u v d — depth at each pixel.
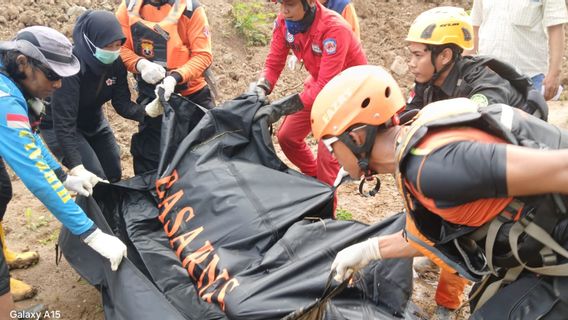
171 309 2.89
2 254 3.01
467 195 1.76
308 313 2.57
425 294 3.85
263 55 7.02
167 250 3.50
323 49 3.97
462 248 2.05
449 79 3.07
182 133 3.78
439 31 2.98
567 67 7.66
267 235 3.10
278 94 6.53
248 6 7.48
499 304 2.06
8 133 2.76
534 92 2.86
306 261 2.88
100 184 3.70
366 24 7.95
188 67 4.21
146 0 4.21
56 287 3.81
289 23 4.00
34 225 4.39
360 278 2.99
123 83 4.13
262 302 2.73
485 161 1.71
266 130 3.53
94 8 6.71
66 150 3.76
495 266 2.00
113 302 3.12
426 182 1.80
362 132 2.16
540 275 2.03
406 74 7.28
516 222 1.87
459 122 1.83
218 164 3.46
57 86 3.06
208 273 3.04
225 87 6.48
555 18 4.16
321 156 4.31
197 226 3.28
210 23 6.98
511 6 4.22
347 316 2.87
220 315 2.96
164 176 3.58
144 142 4.31
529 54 4.30
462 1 8.53
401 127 2.21
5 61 2.85
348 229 3.11
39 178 2.84
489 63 2.97
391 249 2.32
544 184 1.66
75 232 3.00
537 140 1.95
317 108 2.25
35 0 6.49
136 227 3.67
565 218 1.87
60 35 3.03
